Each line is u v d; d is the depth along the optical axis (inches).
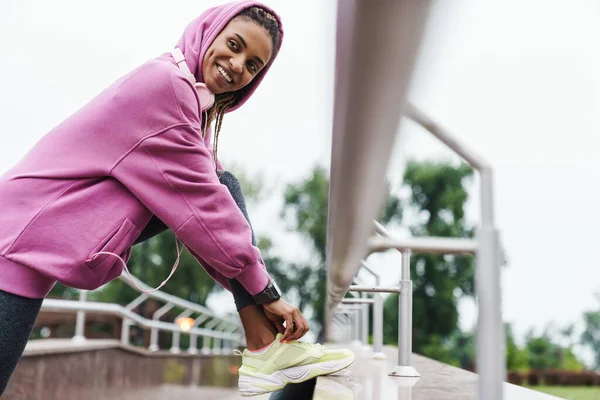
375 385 46.1
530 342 864.9
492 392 21.2
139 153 43.6
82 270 41.4
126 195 44.2
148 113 43.8
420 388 44.1
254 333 53.7
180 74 45.4
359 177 18.3
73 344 129.3
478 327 21.7
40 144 44.5
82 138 43.5
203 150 45.1
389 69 11.9
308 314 942.4
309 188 993.5
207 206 44.1
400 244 25.2
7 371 41.0
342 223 24.0
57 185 42.3
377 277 84.0
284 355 52.0
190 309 299.9
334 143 19.0
